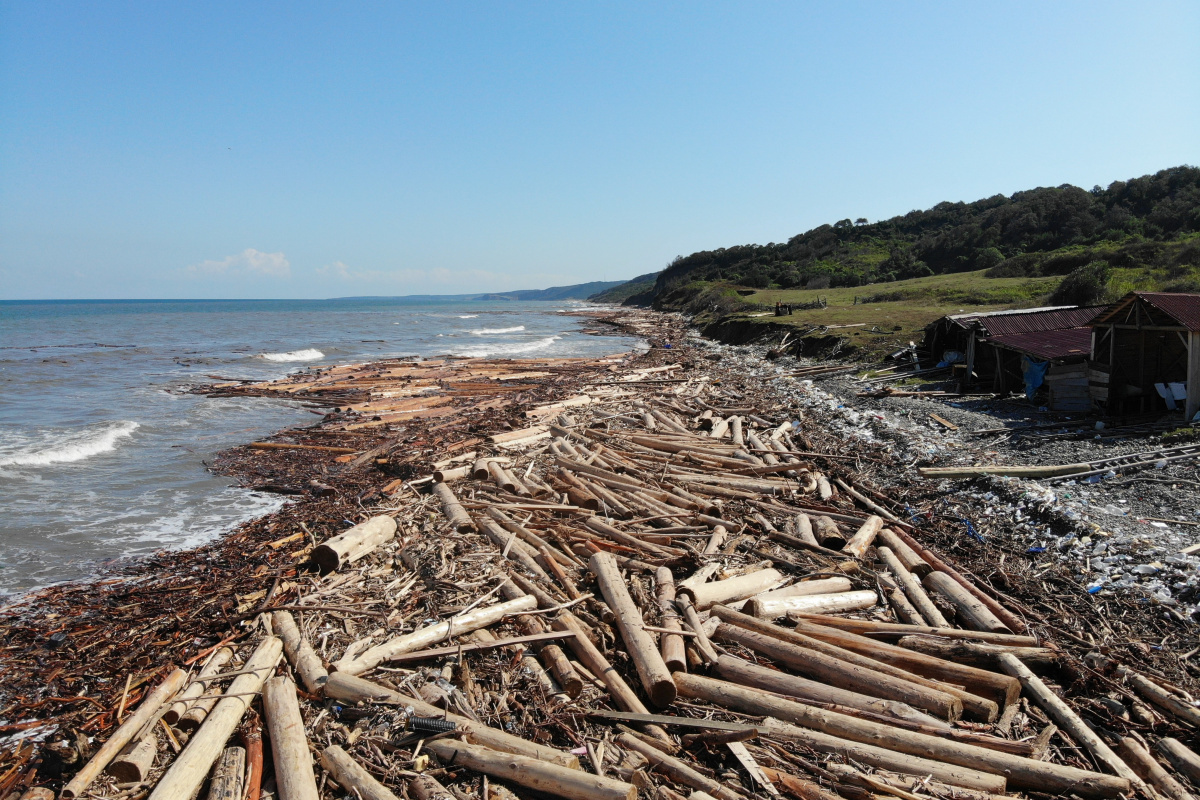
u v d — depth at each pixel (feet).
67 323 207.21
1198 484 32.65
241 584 27.63
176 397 72.59
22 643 23.67
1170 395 44.04
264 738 17.46
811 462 42.37
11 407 64.95
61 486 42.14
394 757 16.58
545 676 19.66
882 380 72.02
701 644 20.51
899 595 24.41
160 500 39.93
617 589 23.48
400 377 89.04
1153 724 17.28
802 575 26.40
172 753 16.79
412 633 21.49
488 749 16.29
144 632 24.08
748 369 92.73
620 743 16.84
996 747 15.94
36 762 17.03
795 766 15.76
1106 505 31.60
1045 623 22.43
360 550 29.50
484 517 33.65
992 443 43.57
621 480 39.04
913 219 313.12
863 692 18.24
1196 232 149.18
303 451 50.67
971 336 64.39
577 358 118.11
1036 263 161.27
